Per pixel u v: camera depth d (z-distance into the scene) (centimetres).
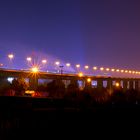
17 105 2925
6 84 8438
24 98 3108
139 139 2889
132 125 3244
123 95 6438
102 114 3228
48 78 11619
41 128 2462
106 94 6550
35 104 3195
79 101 4053
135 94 7369
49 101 3378
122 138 2842
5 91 6938
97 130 2862
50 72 12262
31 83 10444
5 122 2362
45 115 2591
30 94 6569
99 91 7156
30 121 2467
